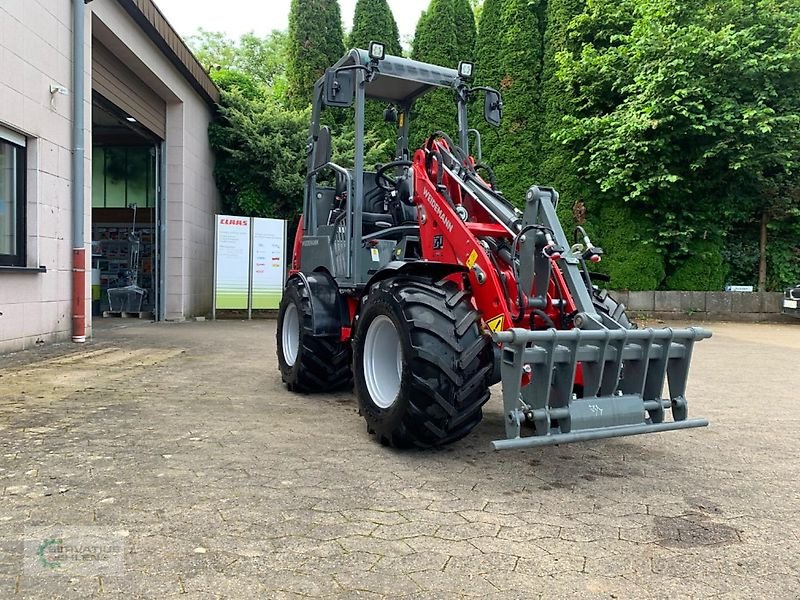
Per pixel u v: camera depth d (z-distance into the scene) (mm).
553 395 3297
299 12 16969
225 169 14977
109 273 15383
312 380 5395
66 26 8133
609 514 2967
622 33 14922
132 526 2633
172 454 3643
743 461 3908
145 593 2105
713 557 2527
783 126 13383
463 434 3695
